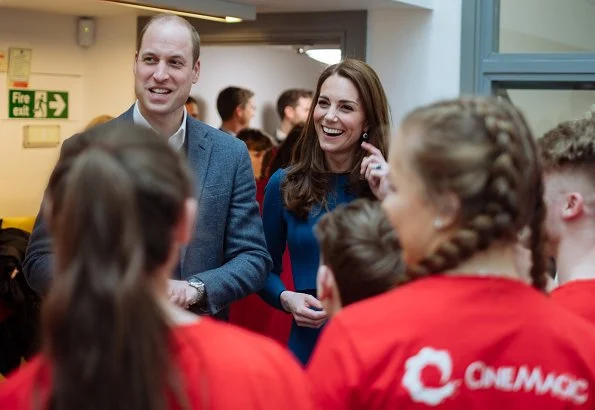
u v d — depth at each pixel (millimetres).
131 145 1126
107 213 1069
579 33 4262
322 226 1812
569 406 1313
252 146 5383
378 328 1314
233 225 2627
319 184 2787
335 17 4566
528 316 1321
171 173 1132
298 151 2943
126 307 1055
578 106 4320
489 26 4336
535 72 4305
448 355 1283
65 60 5113
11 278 3723
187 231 1189
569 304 1667
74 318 1060
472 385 1283
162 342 1090
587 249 1758
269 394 1160
